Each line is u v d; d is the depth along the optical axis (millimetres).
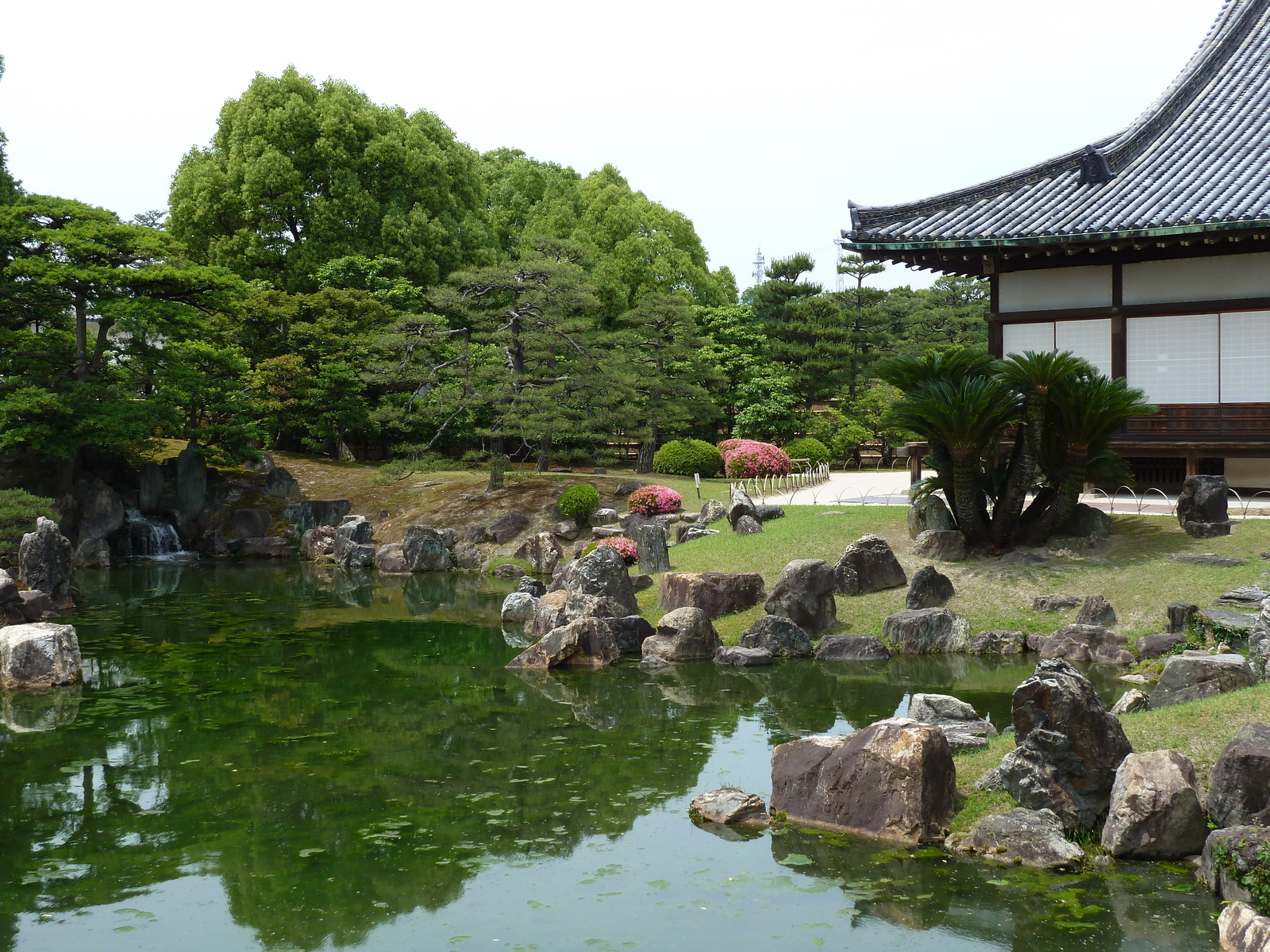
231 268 44656
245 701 14617
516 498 32844
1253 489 22953
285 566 31031
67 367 32000
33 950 7238
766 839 9016
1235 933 6711
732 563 21141
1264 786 7840
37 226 31000
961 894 7727
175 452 38781
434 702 14469
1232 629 14297
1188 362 22297
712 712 13648
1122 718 10102
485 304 36688
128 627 20703
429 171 48000
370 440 45500
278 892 8133
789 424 45594
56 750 12258
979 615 17359
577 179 67562
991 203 23641
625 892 7992
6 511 23891
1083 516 19344
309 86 47250
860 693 14359
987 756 10070
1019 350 23891
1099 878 7887
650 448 40625
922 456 24984
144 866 8742
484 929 7410
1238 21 28047
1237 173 21906
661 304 40281
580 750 11930
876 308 52594
